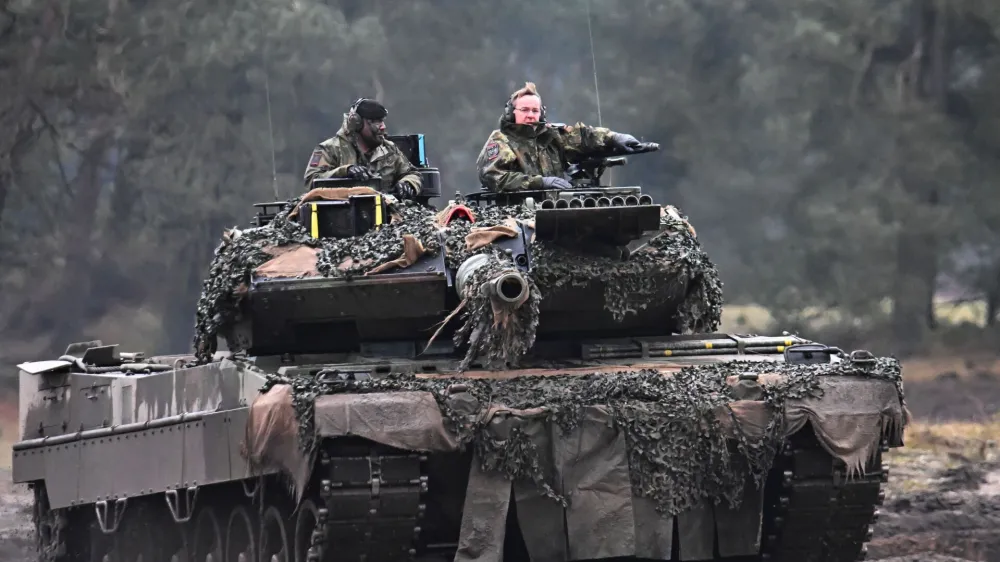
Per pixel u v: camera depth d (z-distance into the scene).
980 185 146.25
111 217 149.38
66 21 138.75
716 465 48.78
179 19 138.25
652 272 53.34
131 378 60.09
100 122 144.50
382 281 51.72
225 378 52.06
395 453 45.53
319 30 139.25
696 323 56.97
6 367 147.25
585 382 48.31
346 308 52.19
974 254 156.50
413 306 52.19
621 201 50.69
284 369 48.31
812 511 50.47
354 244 53.38
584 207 50.34
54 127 144.62
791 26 144.38
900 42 150.25
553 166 62.50
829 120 146.88
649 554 48.19
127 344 149.12
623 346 53.91
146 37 138.88
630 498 47.53
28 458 66.50
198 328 54.66
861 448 48.47
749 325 147.00
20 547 80.31
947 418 119.69
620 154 62.72
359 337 53.81
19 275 149.88
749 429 48.28
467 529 46.66
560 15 149.50
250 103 139.88
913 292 142.25
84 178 148.25
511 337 48.12
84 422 63.91
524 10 149.88
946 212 143.12
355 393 45.62
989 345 144.00
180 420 55.12
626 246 53.41
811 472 49.56
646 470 47.97
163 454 56.69
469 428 46.03
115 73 139.38
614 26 148.88
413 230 53.78
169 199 143.12
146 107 140.75
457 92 149.75
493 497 46.72
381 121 63.06
